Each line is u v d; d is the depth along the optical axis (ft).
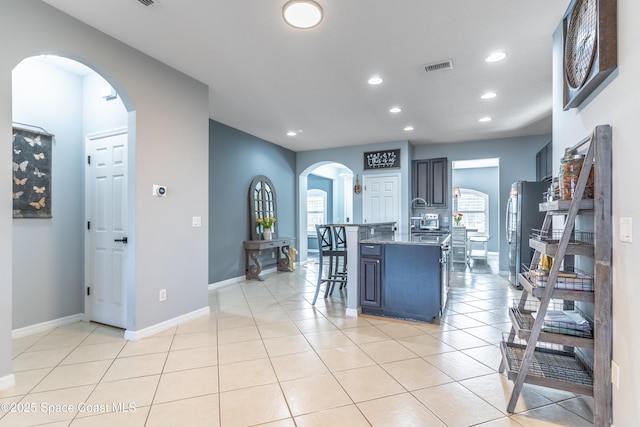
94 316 11.07
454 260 22.71
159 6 7.43
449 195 21.45
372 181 21.86
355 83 11.82
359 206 22.22
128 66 9.13
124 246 10.25
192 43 9.05
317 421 5.78
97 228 10.99
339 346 9.10
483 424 5.72
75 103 11.30
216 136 16.67
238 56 9.78
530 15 7.75
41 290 10.30
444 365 7.95
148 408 6.17
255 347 9.01
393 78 11.39
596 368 5.35
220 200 16.89
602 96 5.67
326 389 6.85
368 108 14.58
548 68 10.61
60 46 7.62
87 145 11.25
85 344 9.20
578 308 7.40
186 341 9.42
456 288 16.42
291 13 7.62
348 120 16.46
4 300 6.80
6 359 6.84
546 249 6.09
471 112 15.17
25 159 9.95
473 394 6.67
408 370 7.68
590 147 5.43
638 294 4.52
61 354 8.54
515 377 6.41
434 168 21.79
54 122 10.70
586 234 6.56
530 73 11.00
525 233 16.29
